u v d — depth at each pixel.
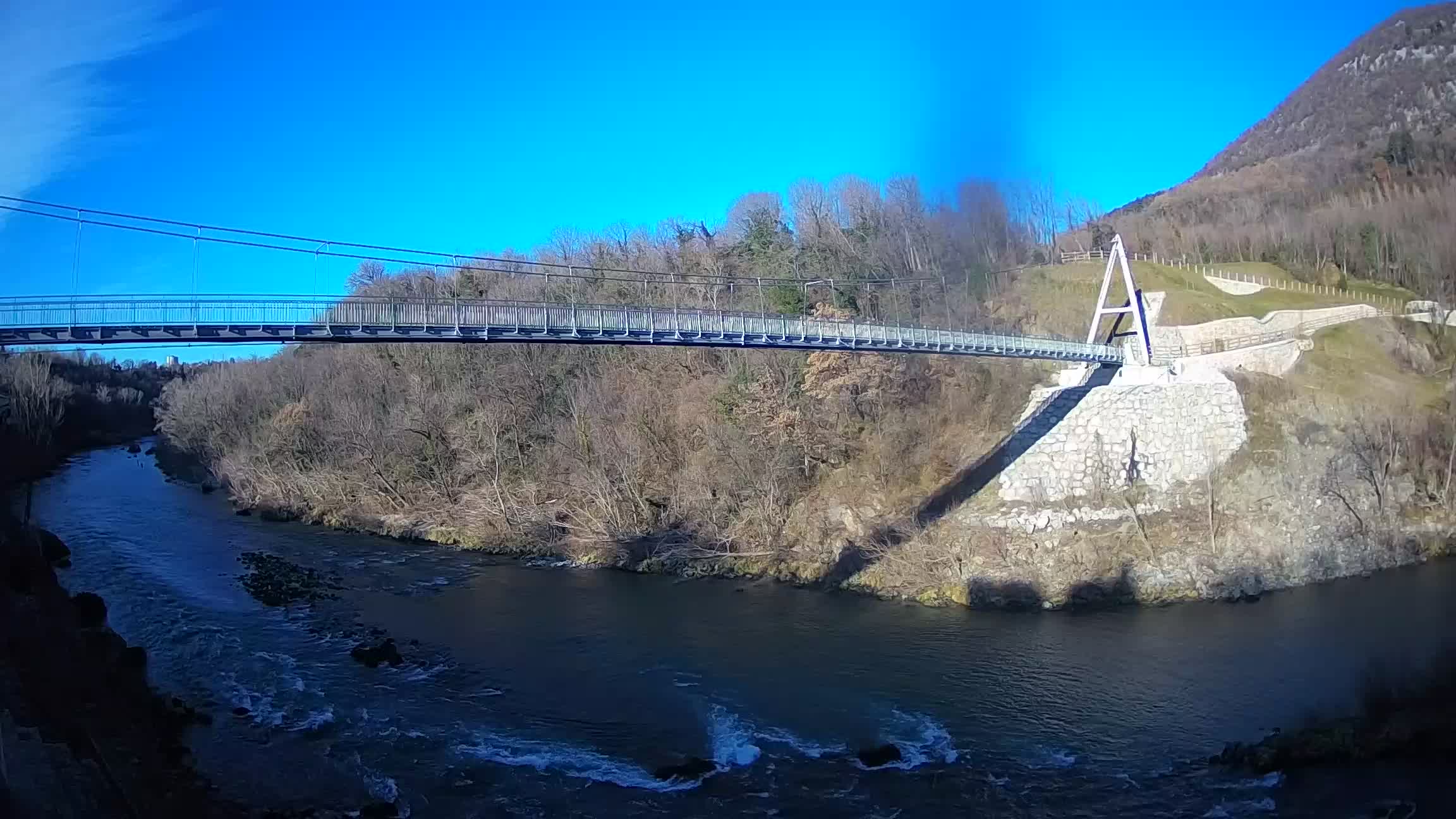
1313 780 19.33
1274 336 51.72
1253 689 25.14
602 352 56.94
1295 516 38.44
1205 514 39.38
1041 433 43.56
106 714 21.70
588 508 47.22
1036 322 57.97
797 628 32.22
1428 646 27.39
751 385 46.91
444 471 54.81
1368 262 67.56
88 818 15.41
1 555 33.09
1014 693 25.47
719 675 27.28
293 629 32.03
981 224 64.75
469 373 58.72
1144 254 77.62
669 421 50.78
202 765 20.91
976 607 34.59
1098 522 39.62
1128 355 47.69
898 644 30.19
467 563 43.62
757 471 44.53
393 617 33.84
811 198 73.69
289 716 24.06
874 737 22.64
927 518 41.56
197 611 33.88
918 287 60.00
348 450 57.44
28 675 21.86
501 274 67.50
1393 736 20.78
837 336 38.38
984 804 19.14
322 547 47.19
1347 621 30.72
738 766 21.11
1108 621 32.31
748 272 65.19
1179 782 19.83
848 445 46.16
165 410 90.31
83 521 52.38
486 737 22.73
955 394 48.66
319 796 19.53
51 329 24.06
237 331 27.00
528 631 32.09
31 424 71.31
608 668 27.98
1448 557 37.91
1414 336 50.84
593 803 19.34
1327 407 43.53
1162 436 42.31
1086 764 20.94
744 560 41.09
